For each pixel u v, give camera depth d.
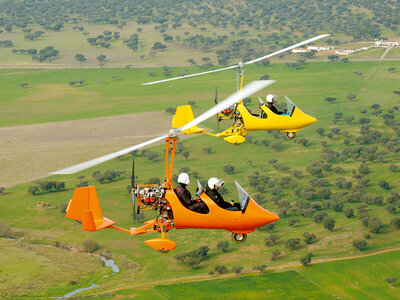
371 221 120.31
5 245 111.06
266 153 192.38
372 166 171.25
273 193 150.12
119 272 102.56
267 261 107.38
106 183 164.75
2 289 89.00
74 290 92.38
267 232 123.69
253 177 162.50
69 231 124.00
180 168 178.50
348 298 91.31
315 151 192.25
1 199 151.38
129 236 120.31
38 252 108.81
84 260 106.88
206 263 107.69
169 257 110.25
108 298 89.31
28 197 152.50
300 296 92.06
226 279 98.50
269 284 96.00
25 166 184.88
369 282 96.25
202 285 95.88
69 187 162.00
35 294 89.31
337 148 194.25
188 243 118.88
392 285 93.88
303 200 145.75
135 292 92.19
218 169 176.25
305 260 103.69
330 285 95.19
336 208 135.25
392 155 180.25
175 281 98.06
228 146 199.38
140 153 195.75
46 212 137.88
